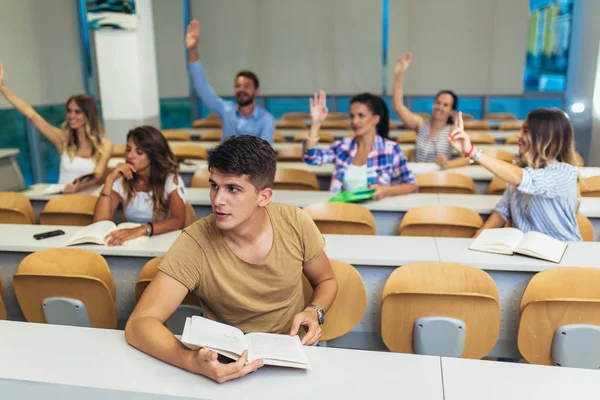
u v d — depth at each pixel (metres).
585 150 7.73
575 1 8.13
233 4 9.00
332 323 2.15
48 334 1.58
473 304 1.98
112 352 1.47
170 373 1.37
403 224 3.07
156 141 2.87
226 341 1.42
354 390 1.31
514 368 1.40
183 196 2.92
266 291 1.65
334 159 3.64
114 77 6.93
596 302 1.89
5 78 7.06
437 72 8.74
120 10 6.70
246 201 1.49
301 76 9.13
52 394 1.35
